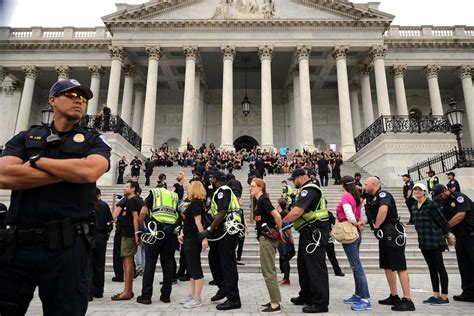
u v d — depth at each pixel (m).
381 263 6.96
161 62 36.31
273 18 32.44
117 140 23.81
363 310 6.41
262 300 7.29
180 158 26.88
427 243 7.25
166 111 41.62
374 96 40.50
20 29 37.03
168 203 7.41
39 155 2.73
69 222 2.82
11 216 2.78
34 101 40.75
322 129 40.91
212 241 6.91
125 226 7.63
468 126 38.25
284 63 37.72
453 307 6.76
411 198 14.08
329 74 38.44
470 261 7.41
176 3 33.22
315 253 6.38
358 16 32.41
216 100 42.53
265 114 30.66
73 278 2.81
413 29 37.06
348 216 6.88
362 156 27.00
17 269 2.70
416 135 23.41
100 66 35.81
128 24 32.44
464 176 16.66
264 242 6.43
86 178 2.79
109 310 6.31
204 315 5.99
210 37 32.53
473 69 36.00
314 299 6.30
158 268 11.40
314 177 15.39
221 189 6.80
